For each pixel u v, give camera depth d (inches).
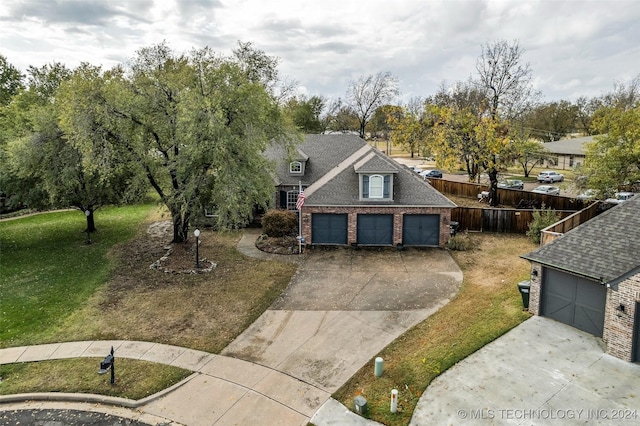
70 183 915.4
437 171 2170.3
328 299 689.6
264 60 1392.7
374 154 1058.7
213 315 637.3
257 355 526.6
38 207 984.3
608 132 1114.1
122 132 792.9
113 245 1015.0
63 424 409.7
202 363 510.0
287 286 746.8
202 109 740.7
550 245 598.2
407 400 425.7
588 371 461.7
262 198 860.6
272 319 622.5
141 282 768.3
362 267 840.9
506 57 1624.0
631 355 475.2
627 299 473.4
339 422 401.1
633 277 466.6
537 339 530.9
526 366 474.0
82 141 767.1
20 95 1222.3
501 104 1396.4
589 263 531.8
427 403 418.6
